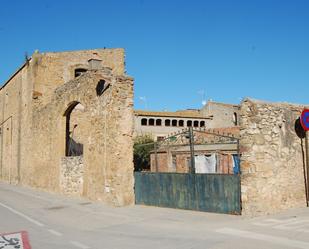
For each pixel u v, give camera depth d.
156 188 15.02
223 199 12.61
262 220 10.94
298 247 8.02
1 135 39.03
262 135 11.96
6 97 37.62
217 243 8.53
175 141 33.56
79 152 22.95
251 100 11.95
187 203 13.82
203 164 29.78
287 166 12.59
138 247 8.52
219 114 56.78
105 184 16.23
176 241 8.98
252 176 11.65
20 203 18.08
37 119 26.50
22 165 30.20
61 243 9.16
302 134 13.29
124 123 15.84
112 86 16.14
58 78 29.80
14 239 9.77
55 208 15.95
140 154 37.44
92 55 32.19
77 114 28.97
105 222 12.24
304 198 13.09
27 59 29.66
